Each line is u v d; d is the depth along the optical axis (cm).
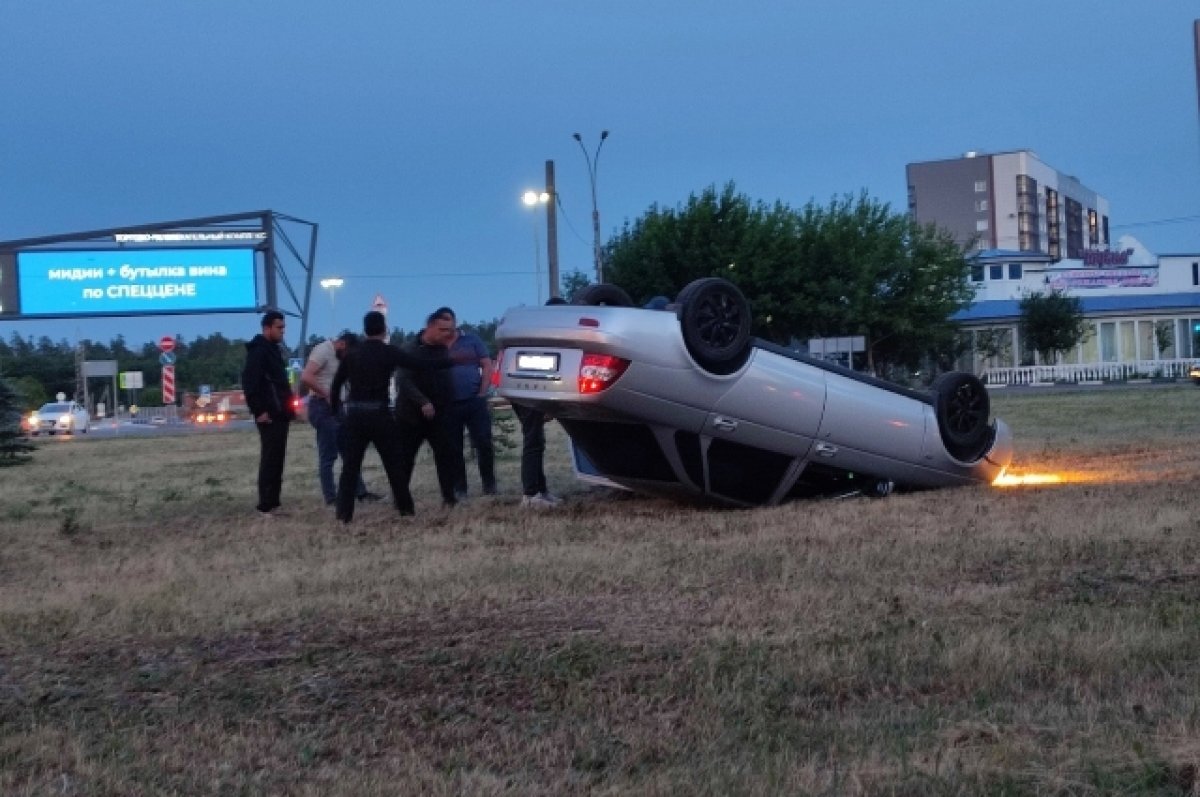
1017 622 661
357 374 1212
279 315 1327
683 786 456
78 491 1797
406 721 552
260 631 727
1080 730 492
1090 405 3359
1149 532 925
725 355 1148
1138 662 584
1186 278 8044
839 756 481
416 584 839
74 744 531
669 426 1154
